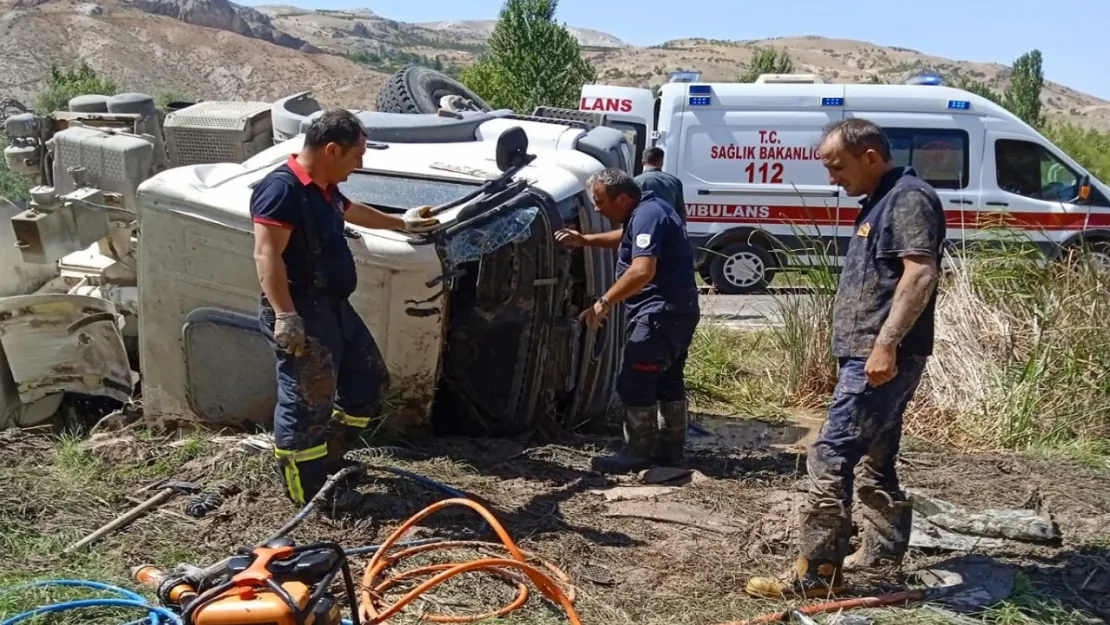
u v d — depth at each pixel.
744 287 11.70
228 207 4.54
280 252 3.78
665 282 4.80
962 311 6.48
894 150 11.41
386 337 4.57
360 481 4.39
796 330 7.00
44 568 3.59
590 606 3.52
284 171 3.82
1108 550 4.12
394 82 7.34
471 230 4.57
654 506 4.42
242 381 4.76
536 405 5.29
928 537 4.20
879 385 3.45
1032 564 4.02
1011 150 11.39
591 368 5.58
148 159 5.59
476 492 4.43
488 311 4.94
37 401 5.59
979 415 5.94
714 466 5.11
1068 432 5.85
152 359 4.87
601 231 5.58
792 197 11.46
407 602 3.10
